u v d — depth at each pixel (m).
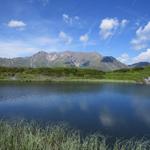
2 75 185.00
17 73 197.50
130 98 70.38
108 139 26.97
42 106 51.84
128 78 192.50
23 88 98.38
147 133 30.34
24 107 49.84
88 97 71.38
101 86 120.94
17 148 17.05
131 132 30.62
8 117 38.28
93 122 36.12
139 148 20.75
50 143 19.27
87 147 18.59
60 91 87.88
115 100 65.06
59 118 38.78
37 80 167.62
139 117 41.25
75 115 41.88
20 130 21.50
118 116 41.69
